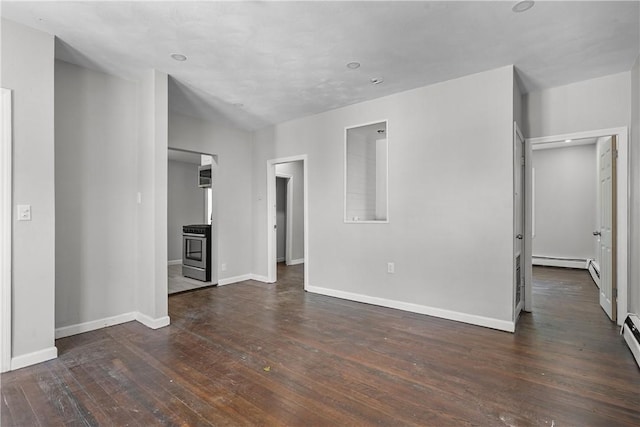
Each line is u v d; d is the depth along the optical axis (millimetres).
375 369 2424
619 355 2639
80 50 2910
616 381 2234
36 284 2566
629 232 3283
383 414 1886
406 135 3865
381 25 2502
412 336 3061
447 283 3566
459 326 3330
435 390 2133
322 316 3660
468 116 3430
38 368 2459
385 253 4039
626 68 3223
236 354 2688
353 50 2896
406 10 2309
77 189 3188
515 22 2443
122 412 1911
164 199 3439
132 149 3586
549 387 2160
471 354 2668
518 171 3596
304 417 1862
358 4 2240
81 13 2355
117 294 3465
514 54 2951
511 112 3182
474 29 2547
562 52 2900
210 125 5105
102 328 3316
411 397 2055
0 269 2402
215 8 2285
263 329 3262
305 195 4898
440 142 3615
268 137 5418
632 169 3205
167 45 2822
